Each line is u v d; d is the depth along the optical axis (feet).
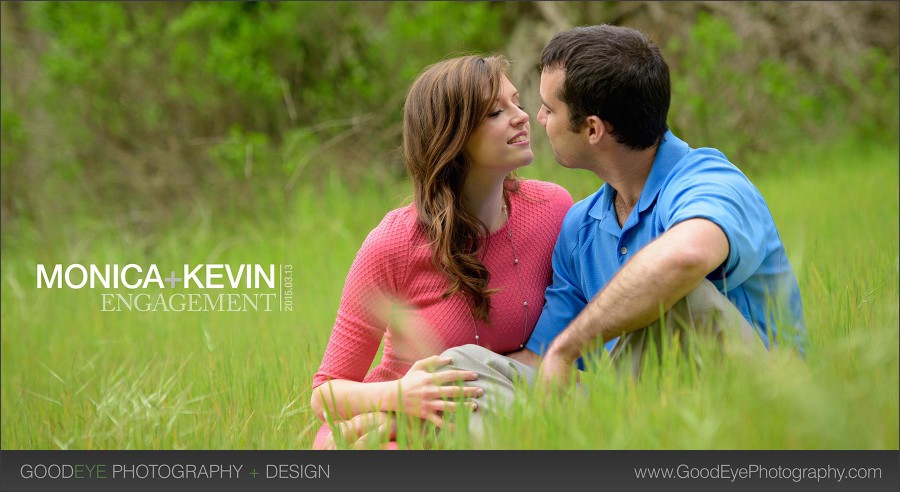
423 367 10.64
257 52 45.09
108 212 44.52
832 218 26.53
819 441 8.09
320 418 11.63
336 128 44.62
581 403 9.43
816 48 50.42
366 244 11.90
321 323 19.90
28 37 48.39
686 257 9.32
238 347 18.56
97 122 45.60
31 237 42.98
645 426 8.71
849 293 11.88
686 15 47.06
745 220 10.14
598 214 12.03
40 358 23.41
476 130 11.27
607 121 11.11
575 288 12.28
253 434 13.07
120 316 25.34
